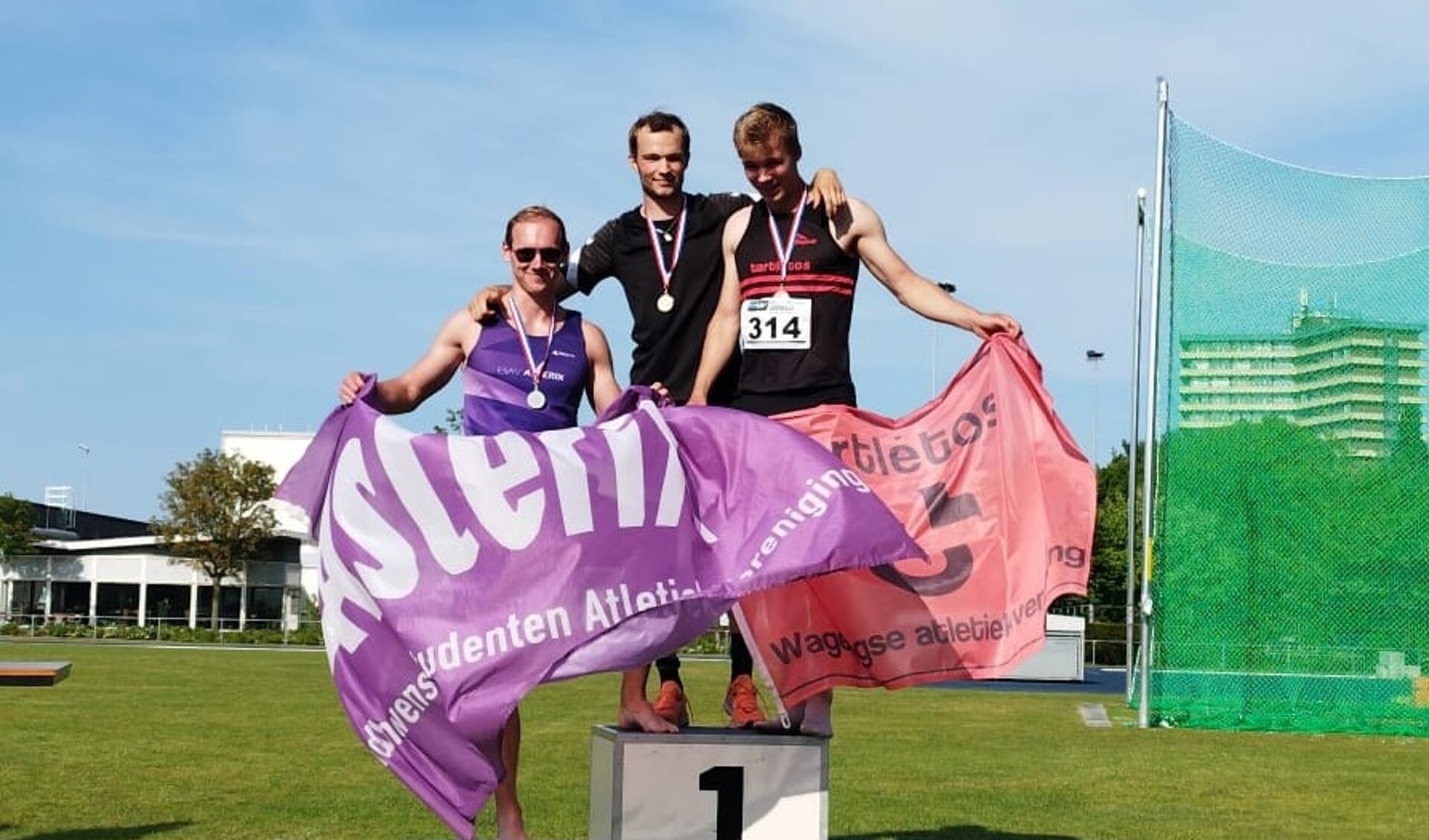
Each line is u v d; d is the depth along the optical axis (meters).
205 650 40.50
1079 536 5.83
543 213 5.70
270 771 11.50
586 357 5.90
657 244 6.31
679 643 5.12
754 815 5.59
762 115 5.79
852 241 5.93
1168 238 17.02
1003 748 14.24
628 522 5.17
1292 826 9.25
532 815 9.23
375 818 9.09
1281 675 16.92
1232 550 17.09
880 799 10.19
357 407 5.38
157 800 9.86
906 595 5.81
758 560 5.20
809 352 5.92
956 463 5.91
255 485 60.50
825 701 5.79
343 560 5.21
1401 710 16.48
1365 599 16.72
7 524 60.97
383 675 5.10
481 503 5.16
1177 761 13.14
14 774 11.20
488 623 5.05
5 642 44.50
